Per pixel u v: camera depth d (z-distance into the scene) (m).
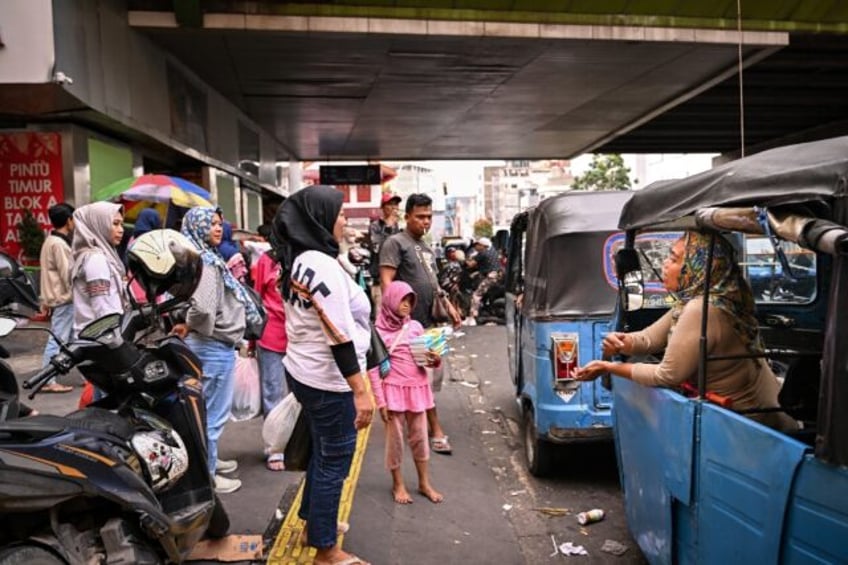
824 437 1.99
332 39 10.42
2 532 2.46
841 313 1.93
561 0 10.45
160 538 2.69
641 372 3.09
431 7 10.21
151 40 9.95
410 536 4.14
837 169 1.97
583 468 5.42
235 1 9.59
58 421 2.67
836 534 1.95
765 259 4.38
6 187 8.69
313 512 3.47
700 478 2.69
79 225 5.00
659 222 3.10
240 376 5.11
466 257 16.48
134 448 2.81
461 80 13.67
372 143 22.52
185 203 7.73
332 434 3.46
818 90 18.11
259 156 18.36
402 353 4.63
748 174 2.42
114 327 2.97
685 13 11.13
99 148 9.34
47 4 6.98
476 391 8.30
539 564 3.81
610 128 20.14
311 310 3.41
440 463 5.55
